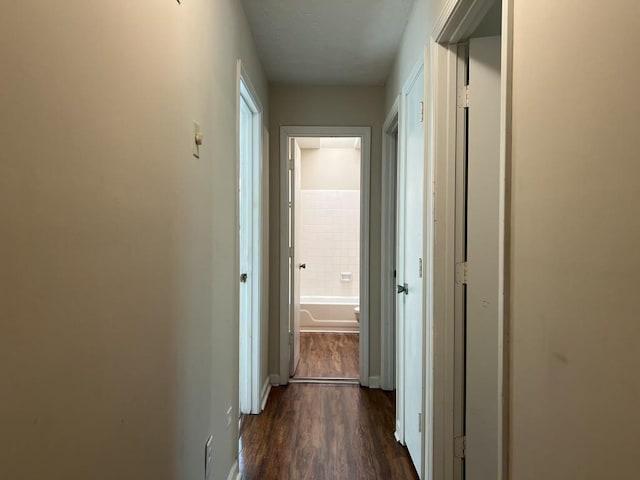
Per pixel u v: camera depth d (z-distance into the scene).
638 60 0.56
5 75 0.51
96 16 0.73
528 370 0.89
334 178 5.33
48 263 0.60
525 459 0.91
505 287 0.98
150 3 0.97
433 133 1.67
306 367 3.62
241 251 2.70
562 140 0.76
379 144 3.15
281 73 2.93
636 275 0.57
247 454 2.20
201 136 1.36
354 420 2.60
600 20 0.65
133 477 0.89
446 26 1.52
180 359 1.19
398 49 2.52
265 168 2.95
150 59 0.97
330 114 3.15
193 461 1.32
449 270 1.66
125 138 0.84
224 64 1.69
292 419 2.61
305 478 1.98
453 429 1.68
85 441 0.70
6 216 0.52
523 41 0.92
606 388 0.64
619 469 0.61
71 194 0.66
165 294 1.07
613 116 0.62
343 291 5.27
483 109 1.61
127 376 0.86
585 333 0.69
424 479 1.82
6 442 0.52
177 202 1.16
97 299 0.74
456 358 1.67
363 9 2.11
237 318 1.98
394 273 3.09
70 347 0.66
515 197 0.95
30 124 0.56
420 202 1.97
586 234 0.69
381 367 3.11
